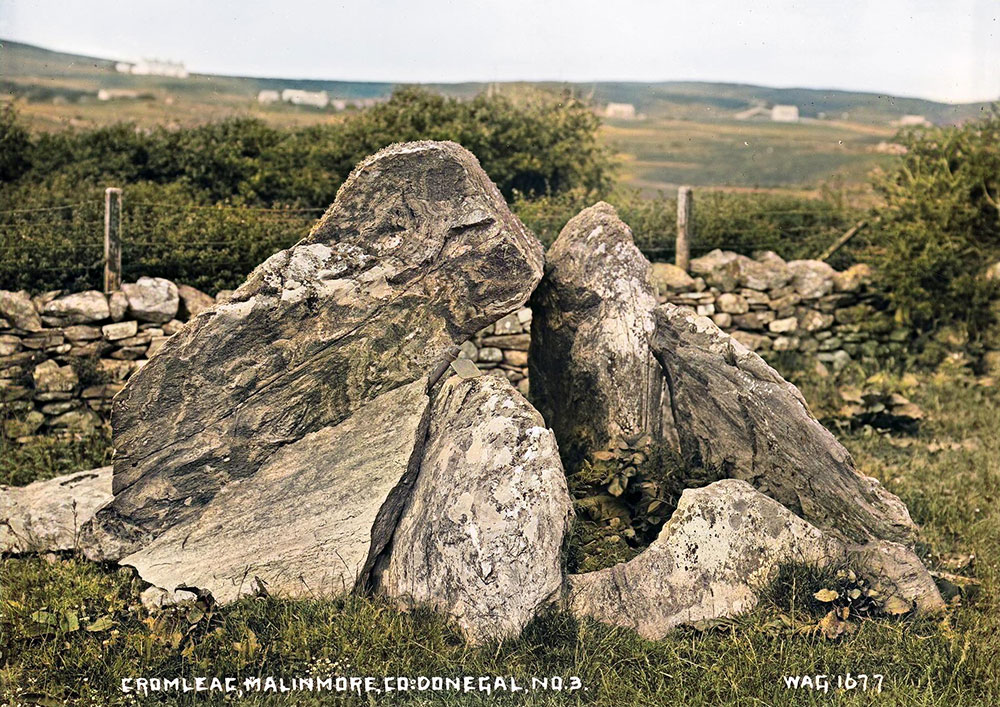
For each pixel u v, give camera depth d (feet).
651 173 68.85
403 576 16.93
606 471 19.15
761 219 37.14
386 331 18.17
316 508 17.63
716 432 18.83
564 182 45.73
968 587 18.13
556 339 20.92
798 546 16.56
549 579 16.14
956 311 33.06
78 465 23.79
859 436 27.02
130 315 26.91
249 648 15.89
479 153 42.63
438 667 15.60
